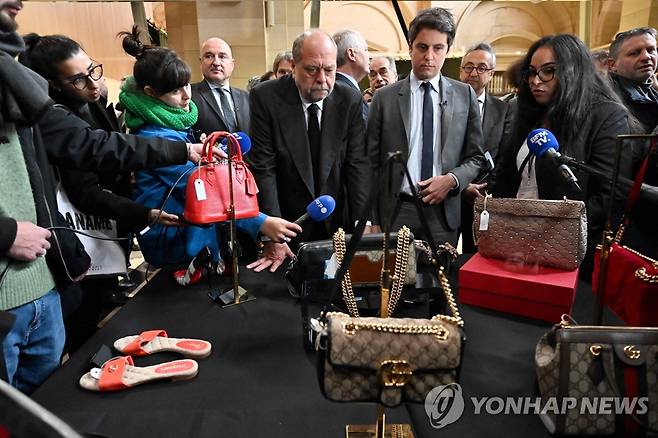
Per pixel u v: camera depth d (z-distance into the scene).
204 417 0.80
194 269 1.41
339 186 1.71
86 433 0.69
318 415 0.81
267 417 0.80
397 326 0.63
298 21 4.00
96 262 1.42
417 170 1.76
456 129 1.73
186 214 1.22
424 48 1.67
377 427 0.68
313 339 0.98
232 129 2.57
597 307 0.95
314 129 1.65
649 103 1.91
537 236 1.21
